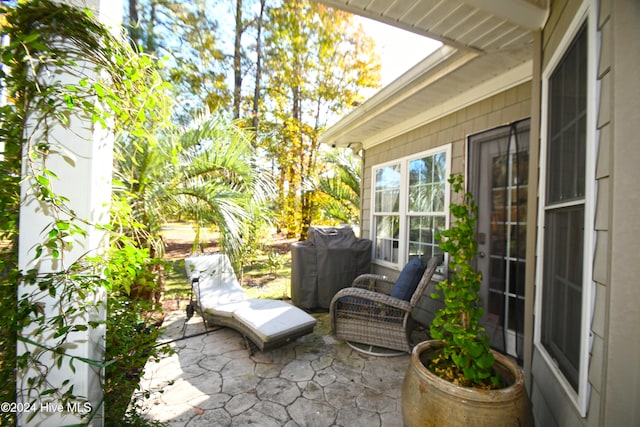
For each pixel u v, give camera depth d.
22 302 1.04
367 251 4.25
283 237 12.10
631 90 0.99
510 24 1.86
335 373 2.39
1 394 1.09
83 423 1.13
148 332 1.85
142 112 1.29
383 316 2.70
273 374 2.37
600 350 1.06
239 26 9.75
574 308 1.34
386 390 2.16
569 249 1.42
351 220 7.82
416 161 3.91
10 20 1.01
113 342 1.41
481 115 2.97
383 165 4.60
